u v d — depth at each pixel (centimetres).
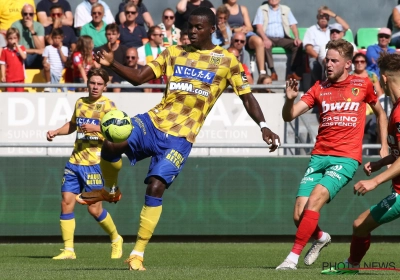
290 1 4591
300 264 2248
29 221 3059
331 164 1875
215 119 3139
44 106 3133
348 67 1906
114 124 1678
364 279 1502
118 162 1753
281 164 3100
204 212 3095
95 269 1798
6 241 3117
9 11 4122
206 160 3094
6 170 3047
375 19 4616
